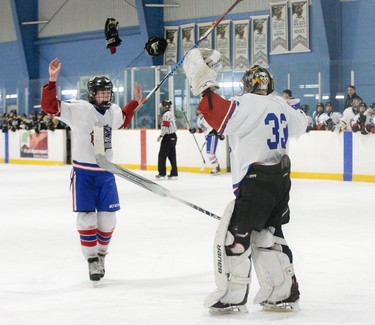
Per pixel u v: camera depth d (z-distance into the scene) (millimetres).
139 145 44250
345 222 19688
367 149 33438
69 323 9430
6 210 23734
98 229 12570
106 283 12156
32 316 9844
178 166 42562
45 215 22328
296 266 13344
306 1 46500
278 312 9750
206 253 14984
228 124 9258
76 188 12172
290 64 39938
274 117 9508
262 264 9641
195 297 10898
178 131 42312
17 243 16750
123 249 15617
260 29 49031
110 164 10750
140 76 45000
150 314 9828
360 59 44656
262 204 9266
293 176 36344
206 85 9172
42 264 14055
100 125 10953
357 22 44594
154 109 44344
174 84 43250
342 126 34281
